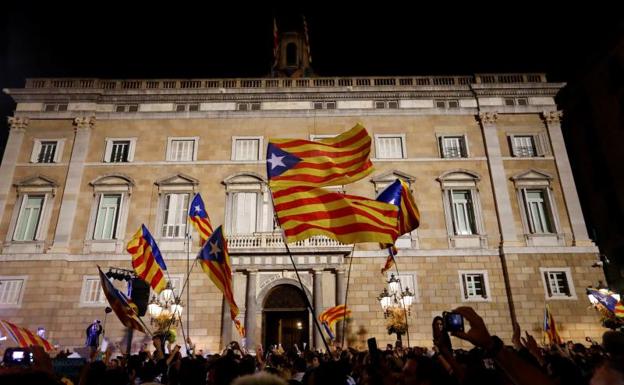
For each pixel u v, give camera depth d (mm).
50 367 4590
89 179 31547
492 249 30031
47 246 29609
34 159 31984
